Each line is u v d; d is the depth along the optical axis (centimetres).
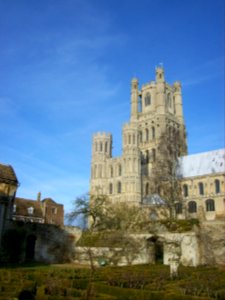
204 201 10081
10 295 2286
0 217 5247
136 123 12594
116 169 11944
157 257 6309
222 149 10888
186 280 3209
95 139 12750
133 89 14400
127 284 3062
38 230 5931
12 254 5425
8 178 5578
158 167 8844
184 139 13375
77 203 7531
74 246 6328
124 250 5997
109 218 7744
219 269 4581
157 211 9188
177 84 14575
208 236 6162
